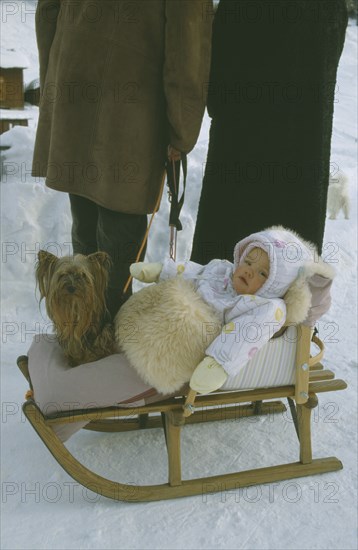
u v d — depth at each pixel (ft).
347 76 69.72
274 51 9.15
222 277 7.64
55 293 6.74
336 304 13.44
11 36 67.72
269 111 9.46
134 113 8.82
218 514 6.98
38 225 12.71
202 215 10.61
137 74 8.68
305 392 7.36
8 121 17.99
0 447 8.23
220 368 6.58
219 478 7.40
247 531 6.72
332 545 6.53
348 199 18.81
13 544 6.46
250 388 7.34
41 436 6.80
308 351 7.18
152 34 8.55
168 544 6.50
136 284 12.91
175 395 7.22
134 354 6.76
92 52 8.69
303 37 8.98
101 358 7.25
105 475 7.68
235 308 6.93
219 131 10.03
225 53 9.55
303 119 9.36
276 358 7.17
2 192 12.92
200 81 8.57
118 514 6.95
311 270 6.76
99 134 8.96
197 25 8.23
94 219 10.56
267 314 6.65
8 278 12.32
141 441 8.45
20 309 12.26
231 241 10.40
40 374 7.04
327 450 8.22
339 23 9.12
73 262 6.84
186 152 9.00
